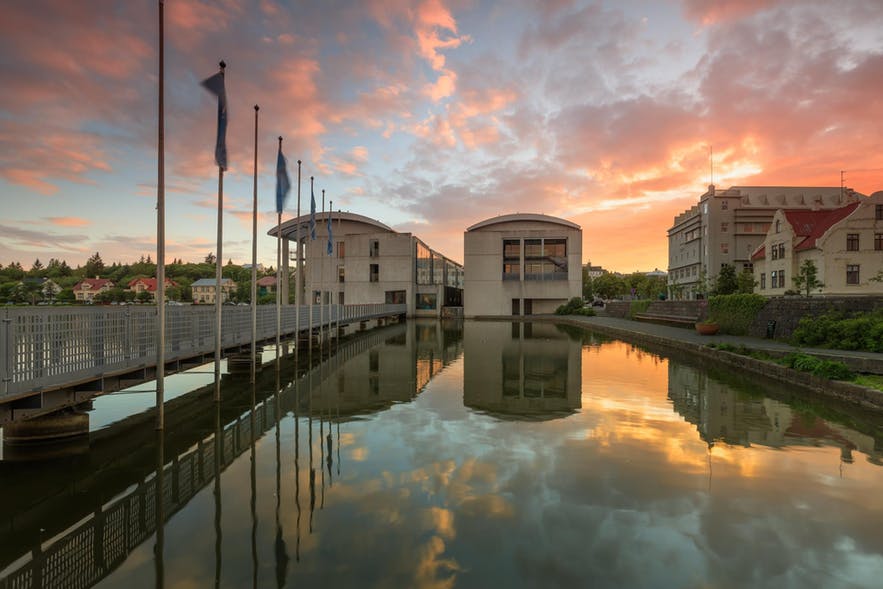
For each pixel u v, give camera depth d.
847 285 33.56
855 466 7.71
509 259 60.97
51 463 8.04
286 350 23.70
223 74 12.28
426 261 67.06
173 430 10.02
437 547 5.19
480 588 4.44
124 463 8.03
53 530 5.80
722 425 10.15
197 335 13.17
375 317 42.62
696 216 62.56
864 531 5.60
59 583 4.65
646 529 5.61
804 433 9.56
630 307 50.28
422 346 27.19
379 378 16.42
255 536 5.50
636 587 4.48
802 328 19.89
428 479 7.15
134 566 4.92
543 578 4.61
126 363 9.87
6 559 5.18
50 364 7.86
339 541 5.34
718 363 19.56
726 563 4.90
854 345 16.62
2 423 7.41
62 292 93.25
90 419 10.94
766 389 14.09
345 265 60.09
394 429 9.95
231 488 6.90
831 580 4.63
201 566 4.89
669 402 12.45
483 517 5.89
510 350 24.88
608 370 17.94
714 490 6.73
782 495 6.59
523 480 7.09
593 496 6.52
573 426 10.11
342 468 7.65
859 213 33.66
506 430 9.82
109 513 6.20
